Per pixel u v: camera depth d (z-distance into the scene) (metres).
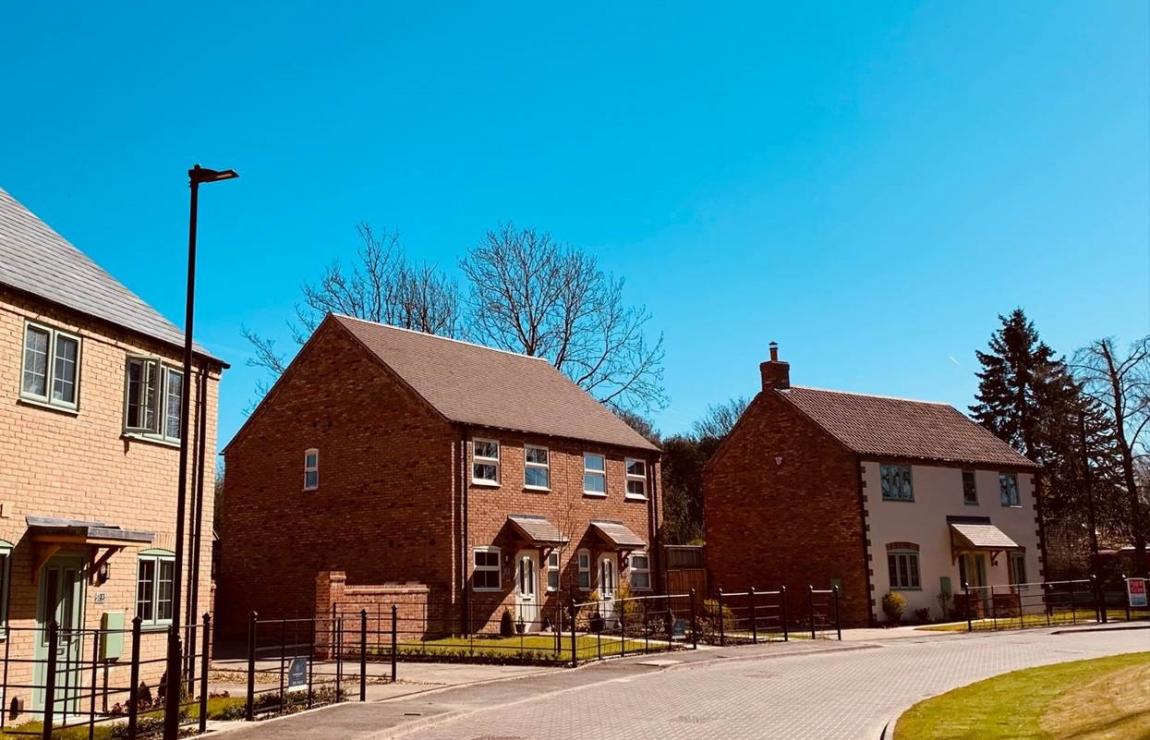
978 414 66.50
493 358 41.72
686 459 66.12
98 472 18.19
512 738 14.54
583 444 38.44
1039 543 47.34
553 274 52.03
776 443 43.56
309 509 35.78
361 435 35.16
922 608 41.50
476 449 34.22
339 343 36.38
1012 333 65.94
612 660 25.61
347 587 28.48
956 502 44.28
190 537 20.36
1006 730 13.73
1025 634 34.22
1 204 19.55
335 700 18.31
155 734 14.43
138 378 19.45
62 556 17.34
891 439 43.62
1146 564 52.62
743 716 16.39
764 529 43.31
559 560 36.47
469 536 33.09
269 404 37.59
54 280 18.12
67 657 17.20
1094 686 16.86
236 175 15.39
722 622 32.16
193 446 20.75
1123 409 48.06
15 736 14.57
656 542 41.16
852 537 40.56
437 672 23.58
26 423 16.66
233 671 24.30
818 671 23.39
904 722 14.77
